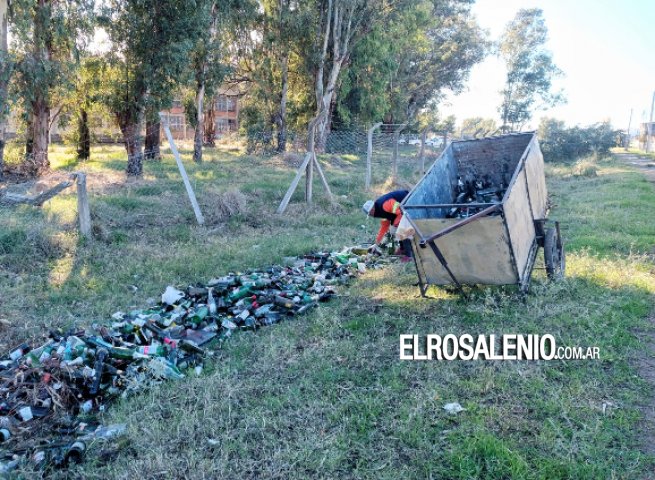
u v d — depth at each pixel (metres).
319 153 29.62
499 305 6.03
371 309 6.28
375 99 32.75
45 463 3.48
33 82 15.41
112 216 10.70
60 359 4.52
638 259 7.65
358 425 3.84
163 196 13.18
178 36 17.41
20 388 4.22
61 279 7.36
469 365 4.70
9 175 16.12
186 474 3.38
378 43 28.81
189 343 5.14
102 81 18.27
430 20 32.09
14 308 6.29
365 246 9.45
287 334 5.59
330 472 3.35
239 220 11.55
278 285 6.93
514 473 3.20
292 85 32.53
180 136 51.28
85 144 22.69
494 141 8.48
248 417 3.95
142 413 4.07
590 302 5.93
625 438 3.55
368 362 4.85
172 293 6.51
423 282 6.26
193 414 3.99
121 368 4.70
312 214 12.64
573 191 17.67
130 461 3.52
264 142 29.88
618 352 4.83
